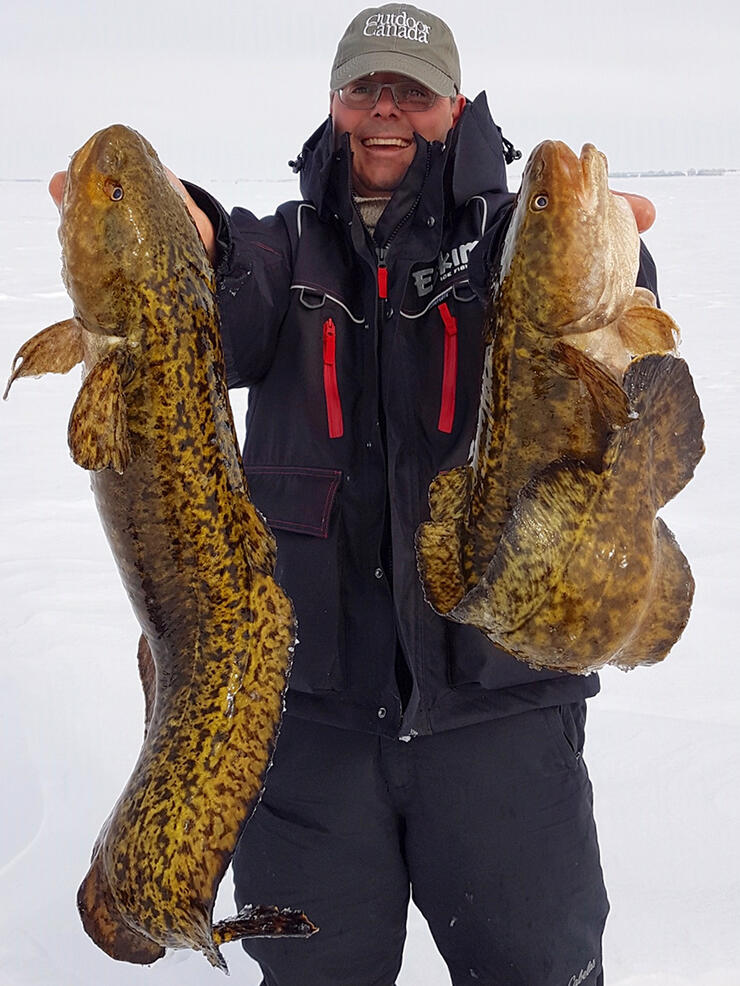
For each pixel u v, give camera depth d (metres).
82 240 0.87
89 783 1.91
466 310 1.16
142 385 0.91
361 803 1.19
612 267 0.93
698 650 2.31
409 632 1.13
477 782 1.16
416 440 1.15
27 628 2.48
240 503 0.96
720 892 1.59
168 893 0.90
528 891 1.17
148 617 0.97
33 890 1.66
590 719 2.05
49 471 3.84
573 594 0.93
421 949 1.55
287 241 1.21
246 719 0.94
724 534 3.01
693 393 0.95
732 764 1.88
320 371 1.18
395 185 1.21
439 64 1.17
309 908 1.20
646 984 1.42
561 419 0.96
